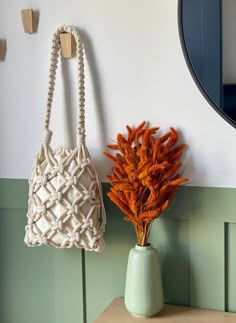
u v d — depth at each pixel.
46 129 1.08
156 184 0.98
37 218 1.04
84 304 1.16
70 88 1.12
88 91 1.11
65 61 1.12
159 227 1.08
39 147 1.16
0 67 1.17
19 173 1.18
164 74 1.05
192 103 1.04
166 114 1.06
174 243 1.08
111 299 1.14
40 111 1.15
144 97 1.07
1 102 1.18
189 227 1.06
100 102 1.10
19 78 1.16
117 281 1.13
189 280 1.07
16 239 1.20
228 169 1.03
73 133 1.13
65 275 1.17
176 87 1.05
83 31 1.10
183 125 1.05
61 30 1.09
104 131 1.11
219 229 1.04
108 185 1.11
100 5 1.08
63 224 1.02
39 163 1.07
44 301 1.19
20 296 1.21
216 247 1.05
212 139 1.04
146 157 0.98
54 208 1.03
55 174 1.03
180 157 1.06
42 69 1.14
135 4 1.06
